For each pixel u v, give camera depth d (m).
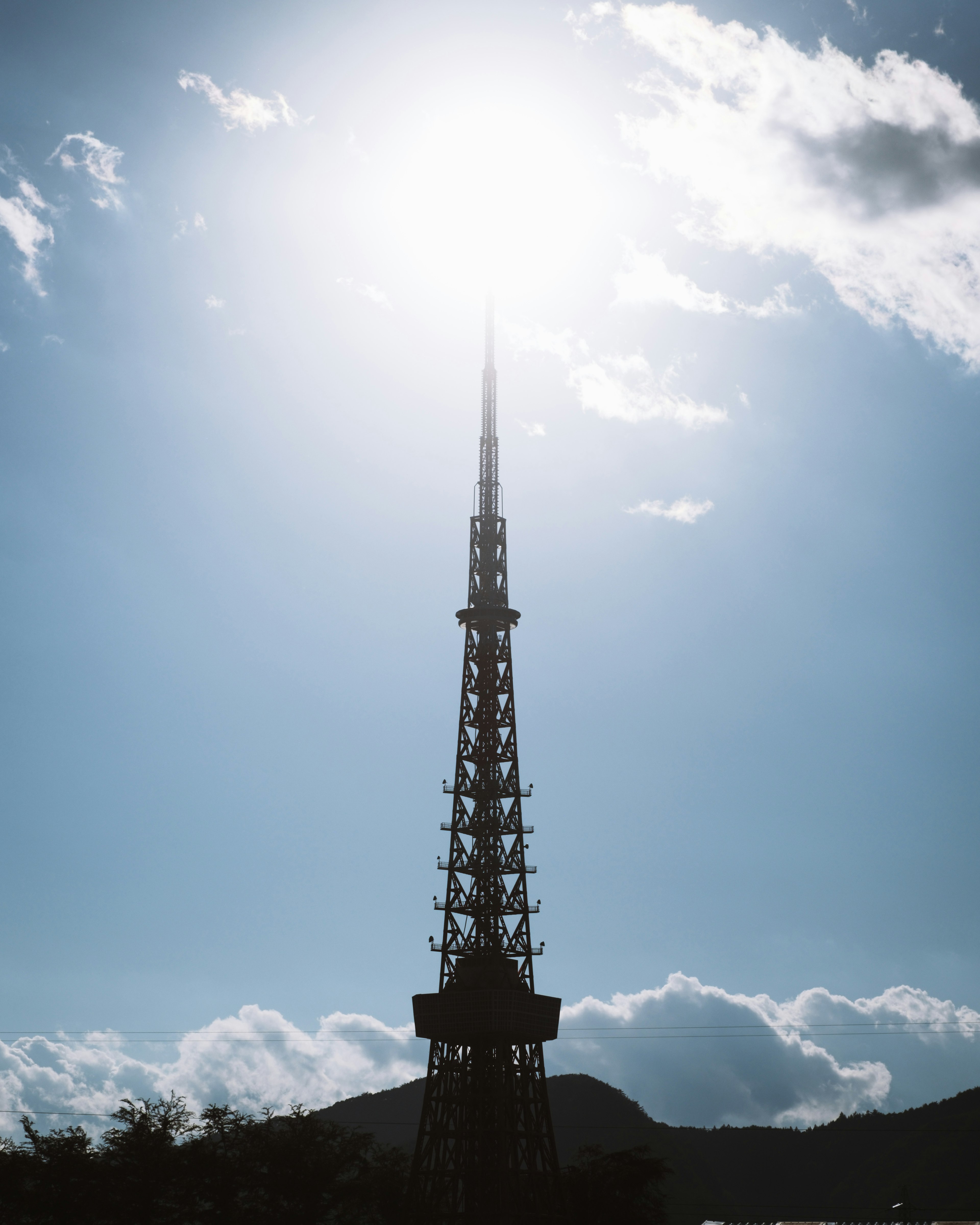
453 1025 171.88
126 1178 140.12
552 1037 176.25
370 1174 161.12
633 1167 184.12
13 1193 136.62
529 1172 166.62
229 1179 145.00
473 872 182.88
